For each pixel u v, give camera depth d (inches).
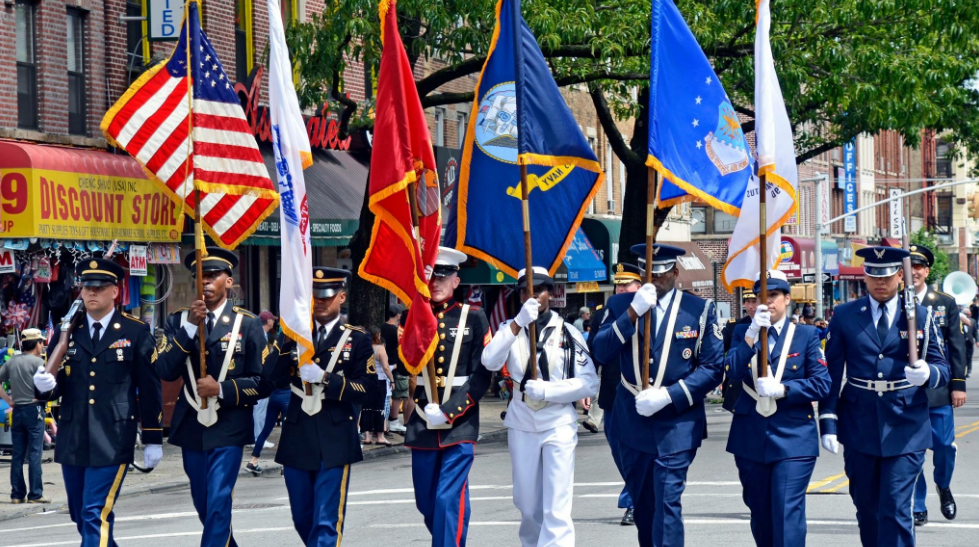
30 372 1074.1
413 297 641.6
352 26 1434.5
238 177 754.2
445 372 647.8
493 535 799.7
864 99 1584.6
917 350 642.8
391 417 1518.2
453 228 720.3
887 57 1557.6
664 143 646.5
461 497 637.9
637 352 635.5
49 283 1409.9
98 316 658.2
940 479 829.8
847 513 855.1
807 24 1600.6
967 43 1612.9
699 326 628.7
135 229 1435.8
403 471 1230.3
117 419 645.9
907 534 642.2
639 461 638.5
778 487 619.2
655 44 650.2
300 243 639.1
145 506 1048.8
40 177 1296.8
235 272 1705.2
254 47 1749.5
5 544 859.4
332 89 1552.7
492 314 2256.4
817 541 749.3
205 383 641.0
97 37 1505.9
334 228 1665.8
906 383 644.7
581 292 2704.2
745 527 804.0
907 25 1624.0
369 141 1926.7
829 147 2085.4
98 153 1422.2
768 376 615.5
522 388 641.0
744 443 633.0
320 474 644.7
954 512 832.3
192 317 649.6
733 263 708.0
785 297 639.1
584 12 1453.0
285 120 657.6
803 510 622.8
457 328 652.7
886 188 5182.1
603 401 767.1
